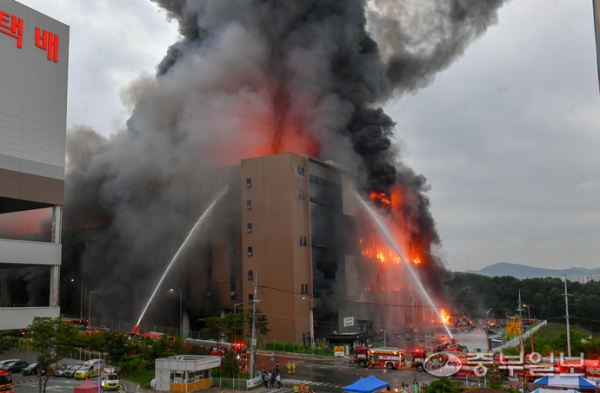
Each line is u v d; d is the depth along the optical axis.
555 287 143.50
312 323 81.56
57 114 59.81
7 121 54.66
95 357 60.19
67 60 61.84
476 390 22.64
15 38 56.25
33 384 49.41
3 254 53.00
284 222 81.44
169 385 47.09
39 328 41.97
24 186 55.53
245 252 83.56
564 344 58.94
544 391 31.25
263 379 49.59
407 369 57.91
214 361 49.69
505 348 58.41
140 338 65.94
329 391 45.94
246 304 82.12
